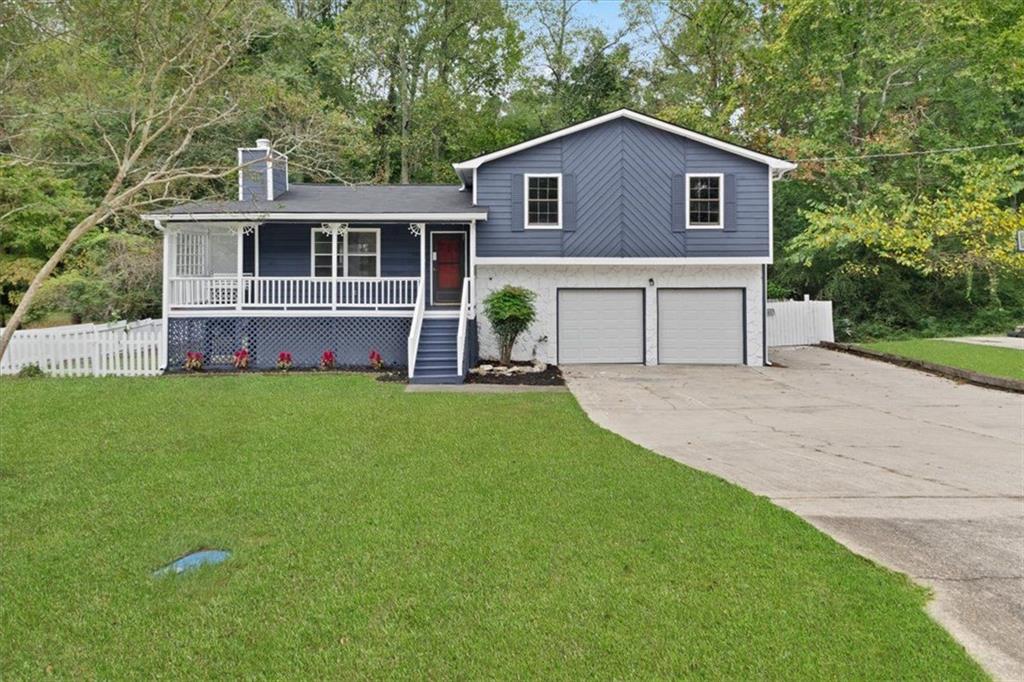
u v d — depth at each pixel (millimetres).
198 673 3215
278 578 4234
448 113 30688
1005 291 25281
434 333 16141
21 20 9242
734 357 17734
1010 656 3324
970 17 22578
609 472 6664
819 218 22484
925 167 23828
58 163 11227
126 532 5062
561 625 3607
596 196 17359
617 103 31891
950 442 8523
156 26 9953
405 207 17000
